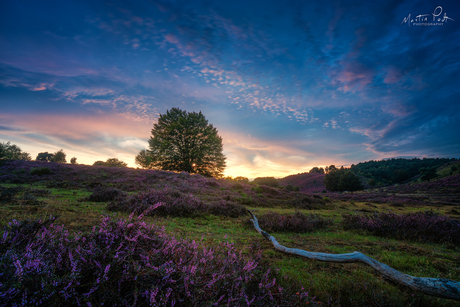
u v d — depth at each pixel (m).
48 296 1.38
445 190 34.66
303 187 99.75
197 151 38.41
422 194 33.97
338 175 64.50
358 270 3.72
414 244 5.97
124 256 1.77
